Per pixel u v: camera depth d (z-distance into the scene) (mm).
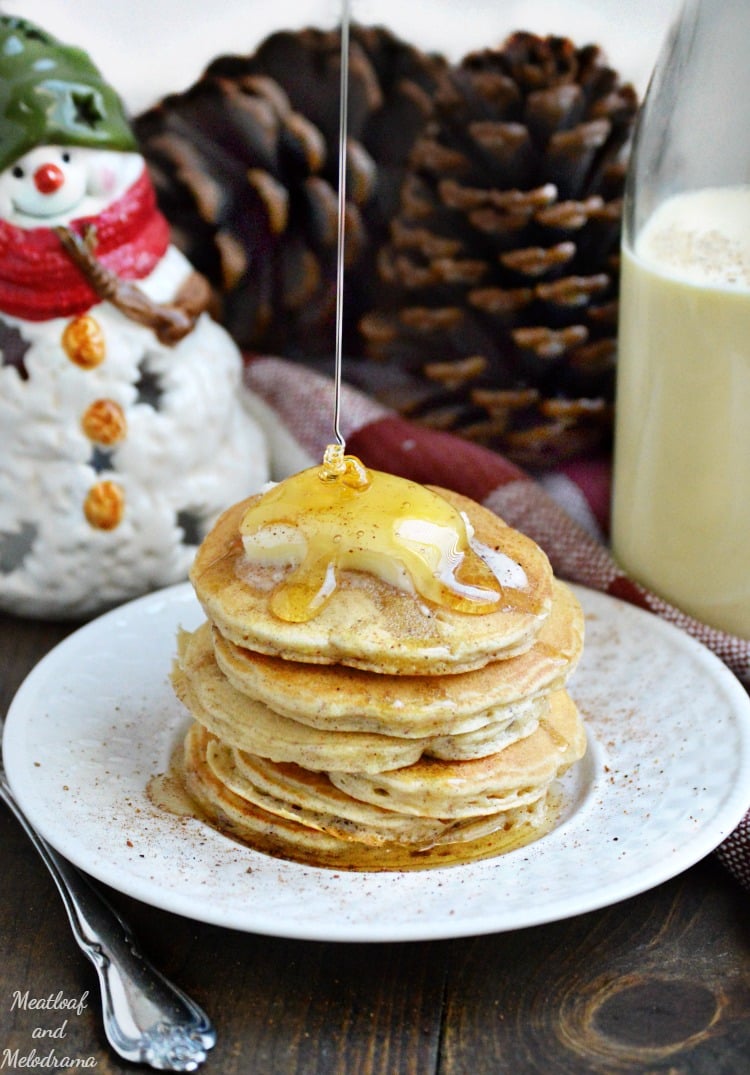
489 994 669
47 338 794
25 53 778
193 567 709
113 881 657
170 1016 653
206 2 961
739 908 701
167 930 688
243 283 921
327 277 924
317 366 948
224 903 650
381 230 914
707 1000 668
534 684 685
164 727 749
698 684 755
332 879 671
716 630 801
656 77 802
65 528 812
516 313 875
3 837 726
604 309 878
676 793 706
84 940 672
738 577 795
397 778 682
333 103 903
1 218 784
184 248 913
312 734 679
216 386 831
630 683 765
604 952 684
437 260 874
